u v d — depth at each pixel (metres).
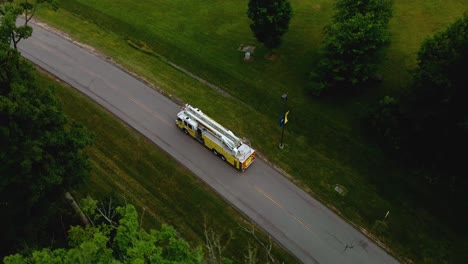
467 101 33.31
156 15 54.12
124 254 21.31
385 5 42.12
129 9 55.09
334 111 42.28
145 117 41.81
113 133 40.25
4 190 27.41
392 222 34.03
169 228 22.19
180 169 37.59
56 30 51.47
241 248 32.47
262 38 45.09
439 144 36.44
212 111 42.50
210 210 34.78
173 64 48.03
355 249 32.59
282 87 44.78
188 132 39.97
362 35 38.59
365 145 39.34
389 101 38.75
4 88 27.09
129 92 44.25
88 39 50.56
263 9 42.00
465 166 36.38
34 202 28.08
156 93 44.28
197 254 21.56
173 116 42.03
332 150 39.22
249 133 40.59
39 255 20.31
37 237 30.48
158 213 34.44
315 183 36.81
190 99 43.78
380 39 39.62
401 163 37.72
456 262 31.66
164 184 36.44
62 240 30.84
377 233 33.47
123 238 21.19
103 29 52.47
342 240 33.12
